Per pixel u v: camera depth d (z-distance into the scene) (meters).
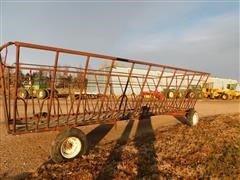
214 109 18.67
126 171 4.66
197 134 8.10
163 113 8.81
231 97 37.06
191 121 9.87
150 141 7.10
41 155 5.82
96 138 7.72
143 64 7.25
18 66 4.70
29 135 7.91
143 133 8.55
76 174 4.50
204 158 5.43
